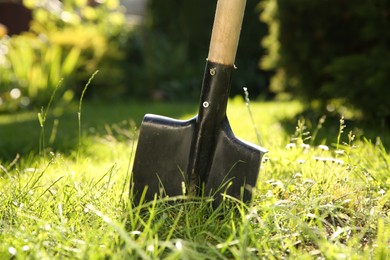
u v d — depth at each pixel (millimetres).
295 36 6227
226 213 2449
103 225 2316
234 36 2604
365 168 3006
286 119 6145
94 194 2611
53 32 9594
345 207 2600
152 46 10625
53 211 2498
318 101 6418
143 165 2617
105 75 9352
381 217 2432
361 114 6059
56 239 2164
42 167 3574
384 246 2047
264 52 10633
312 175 2980
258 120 6012
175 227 2318
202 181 2598
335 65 5773
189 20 10906
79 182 2898
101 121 6578
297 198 2500
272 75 10617
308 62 6270
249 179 2533
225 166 2578
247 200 2514
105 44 9523
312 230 2225
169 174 2607
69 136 5387
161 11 11062
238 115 6355
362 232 2230
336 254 1937
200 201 2549
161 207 2438
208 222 2299
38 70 8445
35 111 8133
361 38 5930
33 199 2588
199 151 2598
